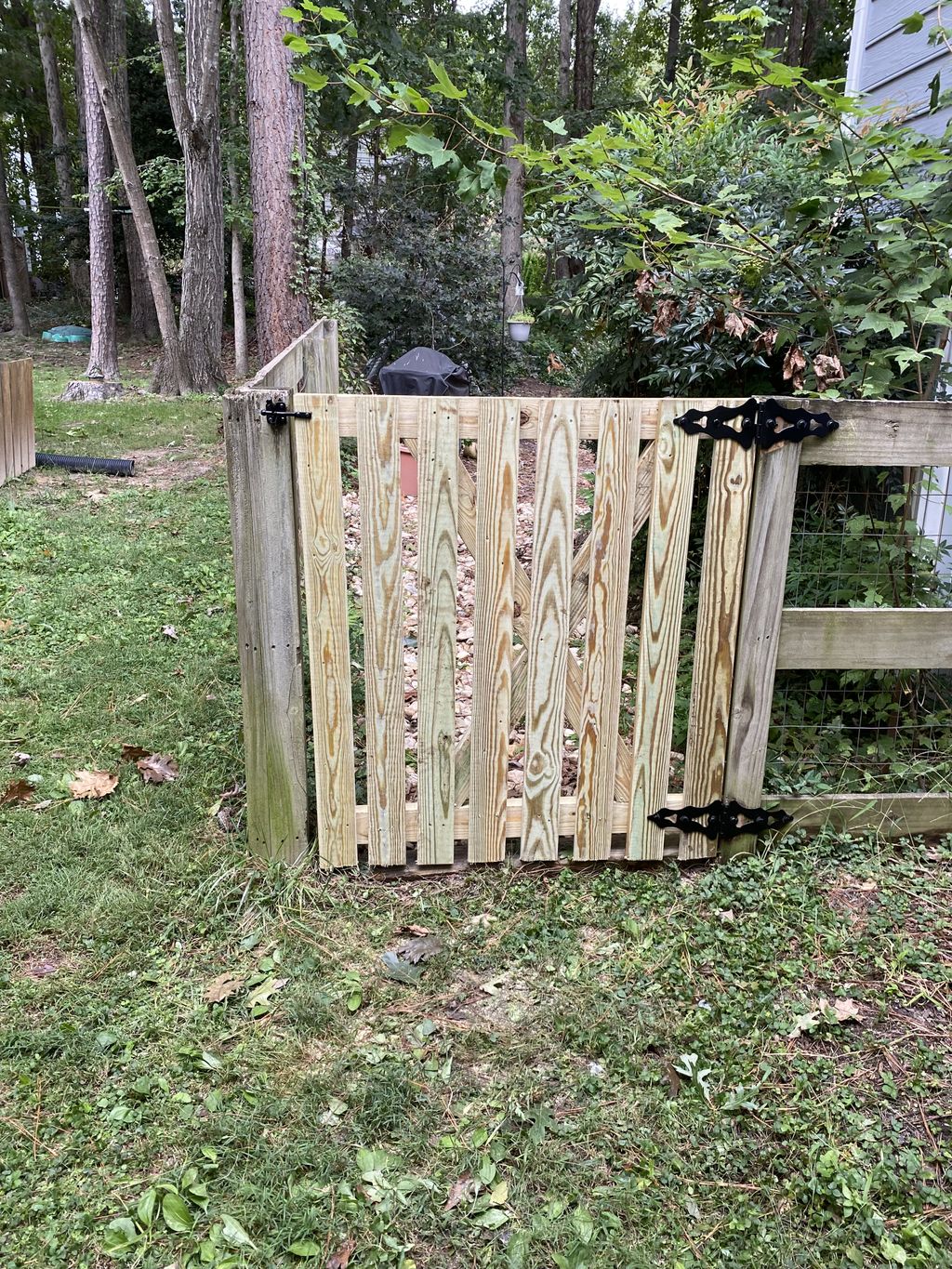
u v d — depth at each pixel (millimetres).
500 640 2527
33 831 2854
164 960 2354
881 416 2480
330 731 2561
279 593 2465
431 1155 1825
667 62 23250
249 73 8625
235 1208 1698
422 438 2350
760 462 2471
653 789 2693
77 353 18828
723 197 3500
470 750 2619
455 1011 2209
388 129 2525
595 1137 1867
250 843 2715
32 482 7449
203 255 13008
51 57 22953
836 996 2236
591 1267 1600
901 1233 1670
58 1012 2160
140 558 5598
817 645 2670
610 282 4352
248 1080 1993
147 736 3480
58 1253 1620
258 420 2328
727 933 2459
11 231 20953
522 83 18094
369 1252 1627
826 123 2896
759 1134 1881
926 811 2814
